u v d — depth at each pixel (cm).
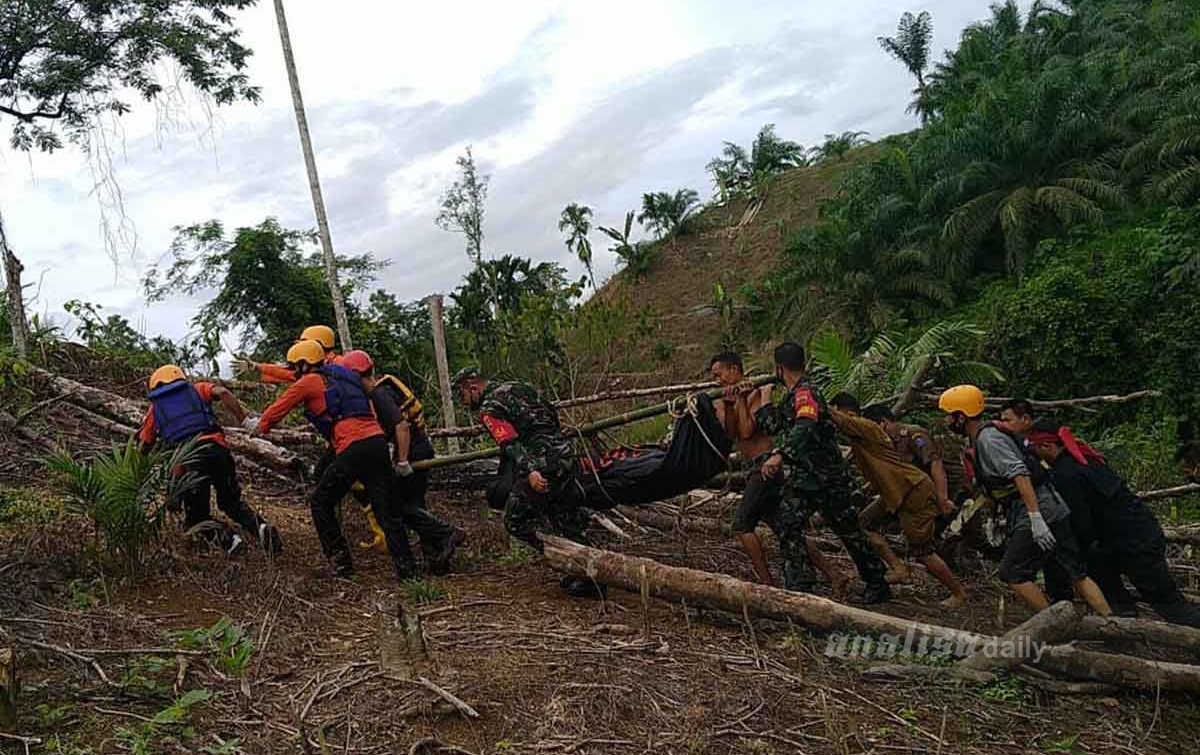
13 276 1109
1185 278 1770
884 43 4000
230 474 663
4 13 1544
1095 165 2298
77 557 595
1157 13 2802
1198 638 539
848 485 620
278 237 1914
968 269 2373
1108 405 1758
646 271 3806
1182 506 1112
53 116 1650
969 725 461
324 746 379
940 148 2489
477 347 1545
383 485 642
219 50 1656
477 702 436
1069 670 505
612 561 588
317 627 538
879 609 647
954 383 1079
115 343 1295
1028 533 577
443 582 649
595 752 407
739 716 446
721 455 637
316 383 636
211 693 434
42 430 937
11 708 387
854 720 454
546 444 631
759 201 4122
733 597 552
